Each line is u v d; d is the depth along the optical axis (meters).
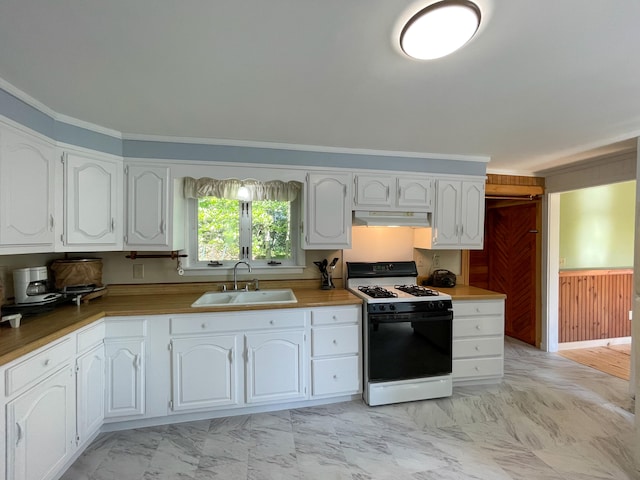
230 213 3.00
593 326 3.99
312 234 2.74
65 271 2.30
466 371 2.82
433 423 2.30
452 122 2.16
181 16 1.13
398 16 1.13
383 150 2.85
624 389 2.84
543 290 3.82
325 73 1.53
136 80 1.60
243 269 2.95
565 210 3.91
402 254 3.33
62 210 2.07
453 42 1.24
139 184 2.44
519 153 2.94
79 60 1.42
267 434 2.16
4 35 1.23
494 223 4.63
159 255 2.67
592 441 2.10
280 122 2.17
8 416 1.37
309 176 2.72
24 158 1.78
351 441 2.09
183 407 2.24
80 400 1.86
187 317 2.23
